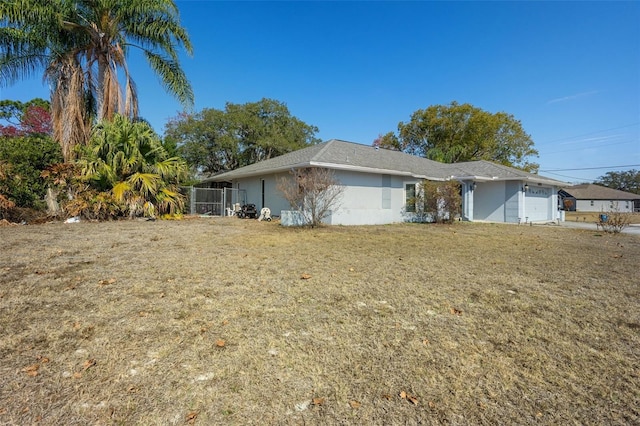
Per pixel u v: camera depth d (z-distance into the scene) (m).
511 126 32.84
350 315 3.33
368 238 8.91
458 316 3.35
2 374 2.20
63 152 12.30
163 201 12.67
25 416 1.82
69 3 11.89
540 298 3.94
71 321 3.04
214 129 26.58
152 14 13.36
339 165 12.37
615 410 1.96
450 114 32.19
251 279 4.51
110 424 1.78
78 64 13.20
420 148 35.38
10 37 11.72
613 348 2.72
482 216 18.58
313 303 3.65
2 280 4.20
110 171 11.65
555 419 1.88
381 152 17.78
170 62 14.45
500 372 2.35
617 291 4.25
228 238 8.19
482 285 4.44
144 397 2.01
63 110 12.53
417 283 4.49
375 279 4.66
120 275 4.53
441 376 2.29
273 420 1.84
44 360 2.38
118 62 13.84
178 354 2.51
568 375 2.33
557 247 7.97
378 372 2.33
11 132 20.25
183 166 14.01
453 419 1.87
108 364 2.36
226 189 17.50
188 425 1.78
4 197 10.25
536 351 2.66
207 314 3.27
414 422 1.84
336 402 2.00
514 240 9.23
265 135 28.23
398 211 15.27
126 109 14.04
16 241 6.86
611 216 13.16
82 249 6.23
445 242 8.46
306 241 8.05
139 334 2.81
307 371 2.33
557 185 20.27
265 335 2.86
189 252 6.23
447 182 15.05
